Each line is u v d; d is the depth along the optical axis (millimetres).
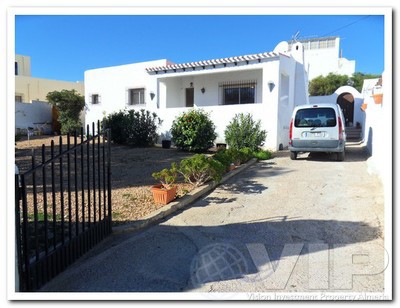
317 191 6754
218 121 14328
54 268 3451
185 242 4359
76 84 27109
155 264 3758
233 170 8719
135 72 18141
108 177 4613
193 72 15391
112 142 15703
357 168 8961
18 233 3004
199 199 6445
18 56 27500
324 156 11445
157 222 5172
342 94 22250
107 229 4570
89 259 3893
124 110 16359
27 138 17906
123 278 3455
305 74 17828
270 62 13352
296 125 10438
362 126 17531
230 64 14297
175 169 6414
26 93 23828
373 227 4695
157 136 15414
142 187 7059
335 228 4734
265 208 5785
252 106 13633
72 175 8297
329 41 37062
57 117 21625
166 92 16844
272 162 10469
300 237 4469
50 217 4973
